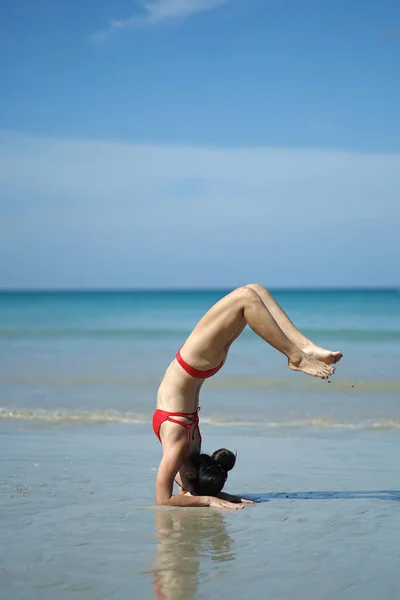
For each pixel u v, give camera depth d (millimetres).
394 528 4910
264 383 14023
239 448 8203
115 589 3699
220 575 3918
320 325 31812
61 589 3691
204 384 13977
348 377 14766
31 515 5215
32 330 29672
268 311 5492
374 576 3908
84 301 80375
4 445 8195
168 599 3562
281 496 5969
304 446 8305
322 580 3848
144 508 5465
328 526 4969
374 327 30219
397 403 11727
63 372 15852
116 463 7176
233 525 4984
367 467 7117
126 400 11969
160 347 22250
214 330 5648
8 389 13289
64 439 8602
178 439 5785
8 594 3619
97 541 4562
